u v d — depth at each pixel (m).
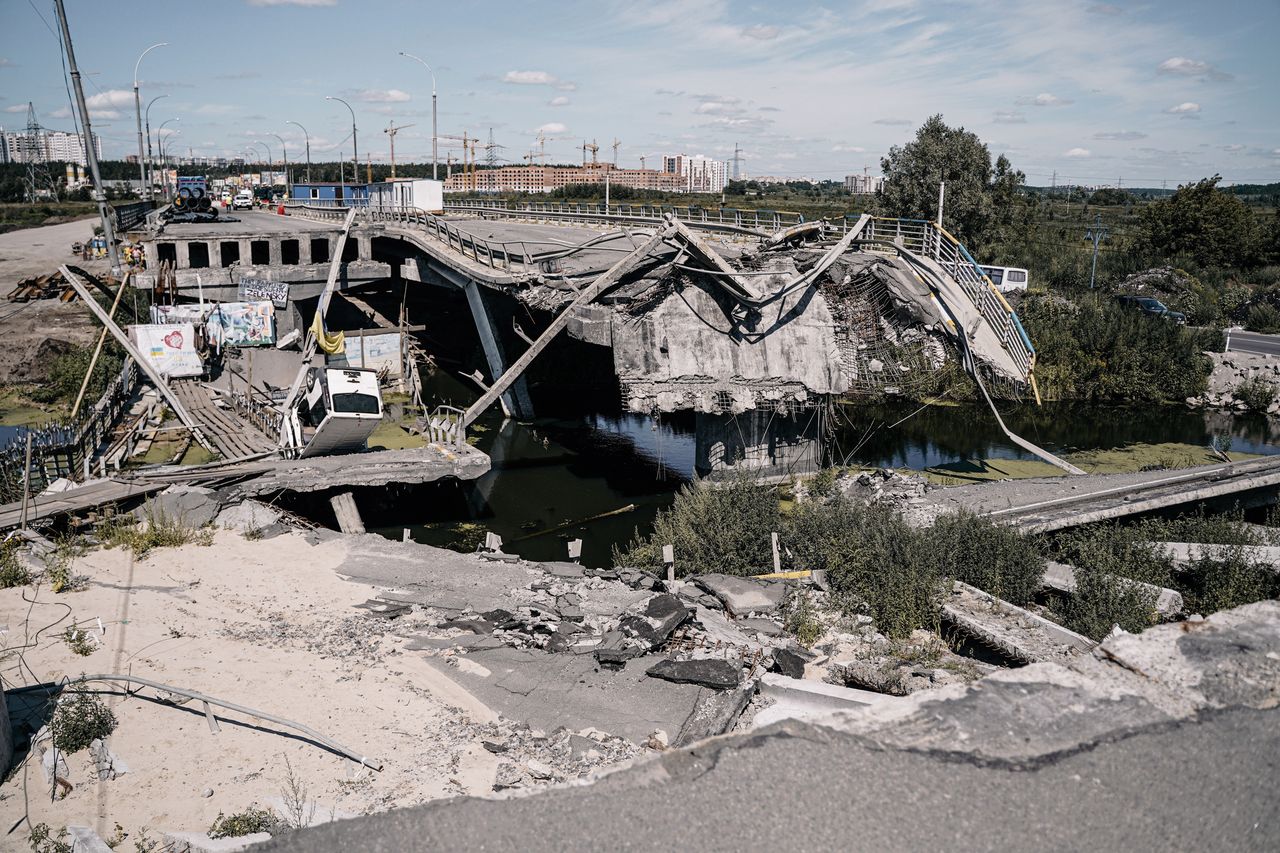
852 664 14.13
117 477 25.17
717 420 32.09
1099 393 46.25
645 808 5.87
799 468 33.16
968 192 63.94
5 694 13.30
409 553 21.12
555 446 39.16
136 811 10.62
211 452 33.16
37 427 35.81
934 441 38.78
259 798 10.93
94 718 12.37
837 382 32.03
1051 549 22.58
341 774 11.50
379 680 14.27
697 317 30.80
